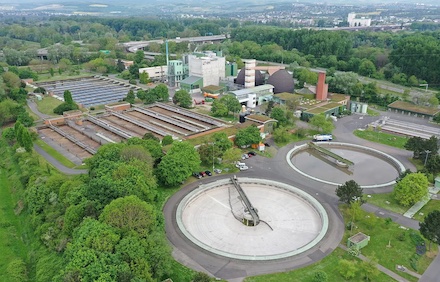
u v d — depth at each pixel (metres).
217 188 110.62
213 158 122.38
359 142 147.62
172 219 92.94
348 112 184.75
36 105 194.88
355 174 122.00
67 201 85.88
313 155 139.38
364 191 108.44
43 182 103.19
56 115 178.25
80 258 63.25
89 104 199.38
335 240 85.12
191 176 116.94
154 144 117.62
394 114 183.62
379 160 133.62
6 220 98.25
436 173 111.88
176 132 151.12
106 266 62.25
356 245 80.81
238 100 183.62
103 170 93.38
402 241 84.75
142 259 66.25
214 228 91.75
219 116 176.38
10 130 145.38
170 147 122.44
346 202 97.19
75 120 167.75
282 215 97.44
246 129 137.50
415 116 179.00
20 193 107.88
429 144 124.62
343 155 138.12
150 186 93.50
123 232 71.50
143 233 72.19
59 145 141.12
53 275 72.75
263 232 90.19
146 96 197.88
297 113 175.62
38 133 155.00
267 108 177.12
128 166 92.12
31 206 94.75
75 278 60.84
